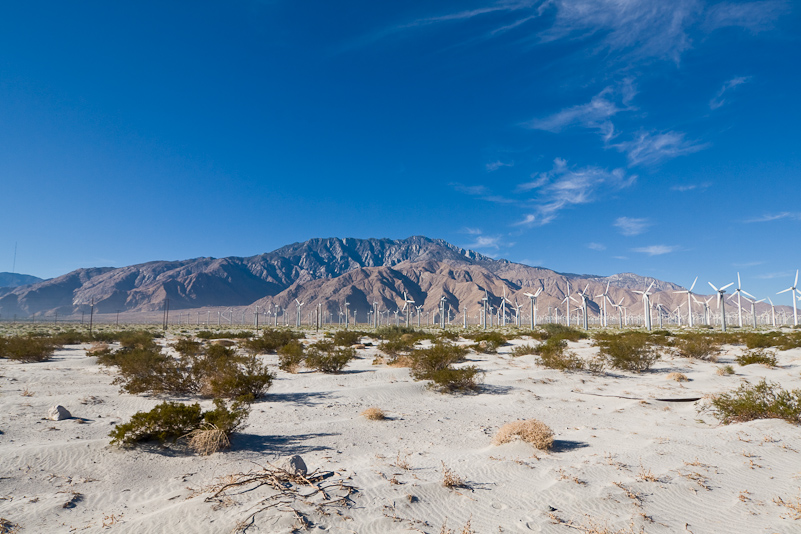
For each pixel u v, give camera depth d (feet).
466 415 51.57
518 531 21.29
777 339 143.95
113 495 26.68
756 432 38.73
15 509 24.11
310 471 29.71
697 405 54.39
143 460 32.73
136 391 59.31
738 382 72.08
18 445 35.22
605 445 37.55
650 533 21.06
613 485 26.89
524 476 29.12
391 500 24.39
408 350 122.52
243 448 36.52
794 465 30.14
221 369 63.26
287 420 47.65
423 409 54.60
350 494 25.03
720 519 22.56
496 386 69.97
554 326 205.67
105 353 101.86
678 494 25.59
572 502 24.64
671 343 128.57
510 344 150.10
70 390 61.98
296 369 84.43
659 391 65.72
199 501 23.82
